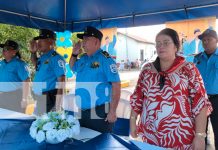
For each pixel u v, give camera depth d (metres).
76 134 1.57
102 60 2.27
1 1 3.71
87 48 2.32
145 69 1.81
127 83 7.74
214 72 3.00
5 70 3.49
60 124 1.51
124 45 23.44
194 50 3.62
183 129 1.63
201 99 1.62
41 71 3.16
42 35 3.15
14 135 1.69
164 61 1.71
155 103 1.69
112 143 1.53
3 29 7.46
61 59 3.15
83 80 2.31
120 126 3.03
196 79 1.64
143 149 1.42
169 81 1.66
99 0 3.94
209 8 3.49
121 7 4.05
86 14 4.48
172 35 1.67
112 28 4.42
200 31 3.56
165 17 3.90
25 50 7.35
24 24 4.18
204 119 1.62
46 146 1.49
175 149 1.60
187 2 3.61
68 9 4.43
